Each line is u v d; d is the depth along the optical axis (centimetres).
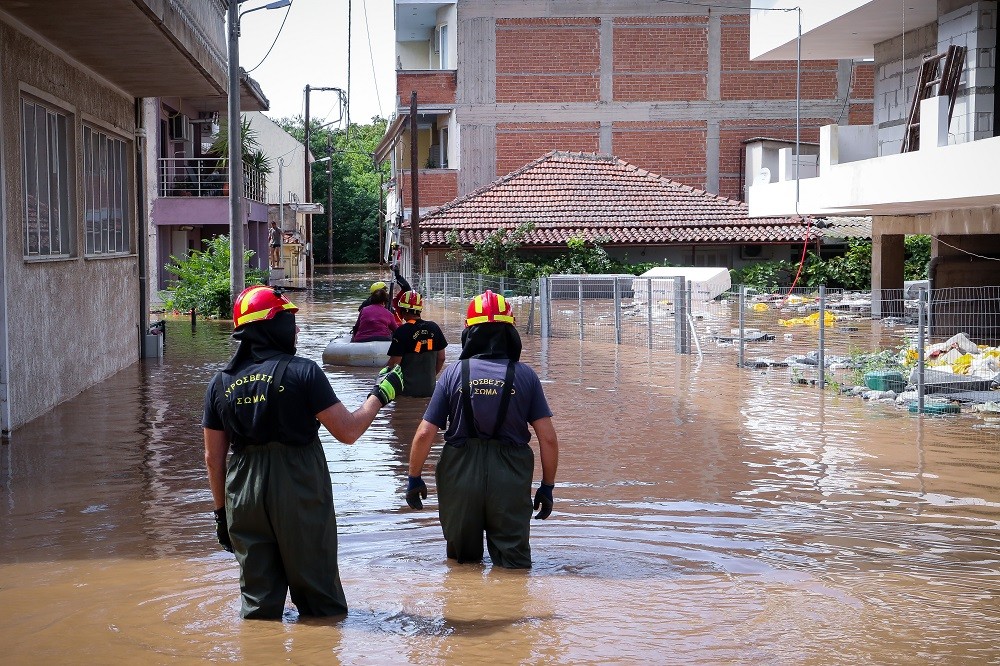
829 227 3788
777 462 950
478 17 4566
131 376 1595
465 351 634
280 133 6425
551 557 648
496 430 619
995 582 593
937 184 1692
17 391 1130
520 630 510
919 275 3528
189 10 1366
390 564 633
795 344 2041
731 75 4644
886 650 480
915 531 712
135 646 488
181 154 3800
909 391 1350
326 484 532
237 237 2200
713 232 3994
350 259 8875
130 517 755
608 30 4600
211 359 1844
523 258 4009
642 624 518
